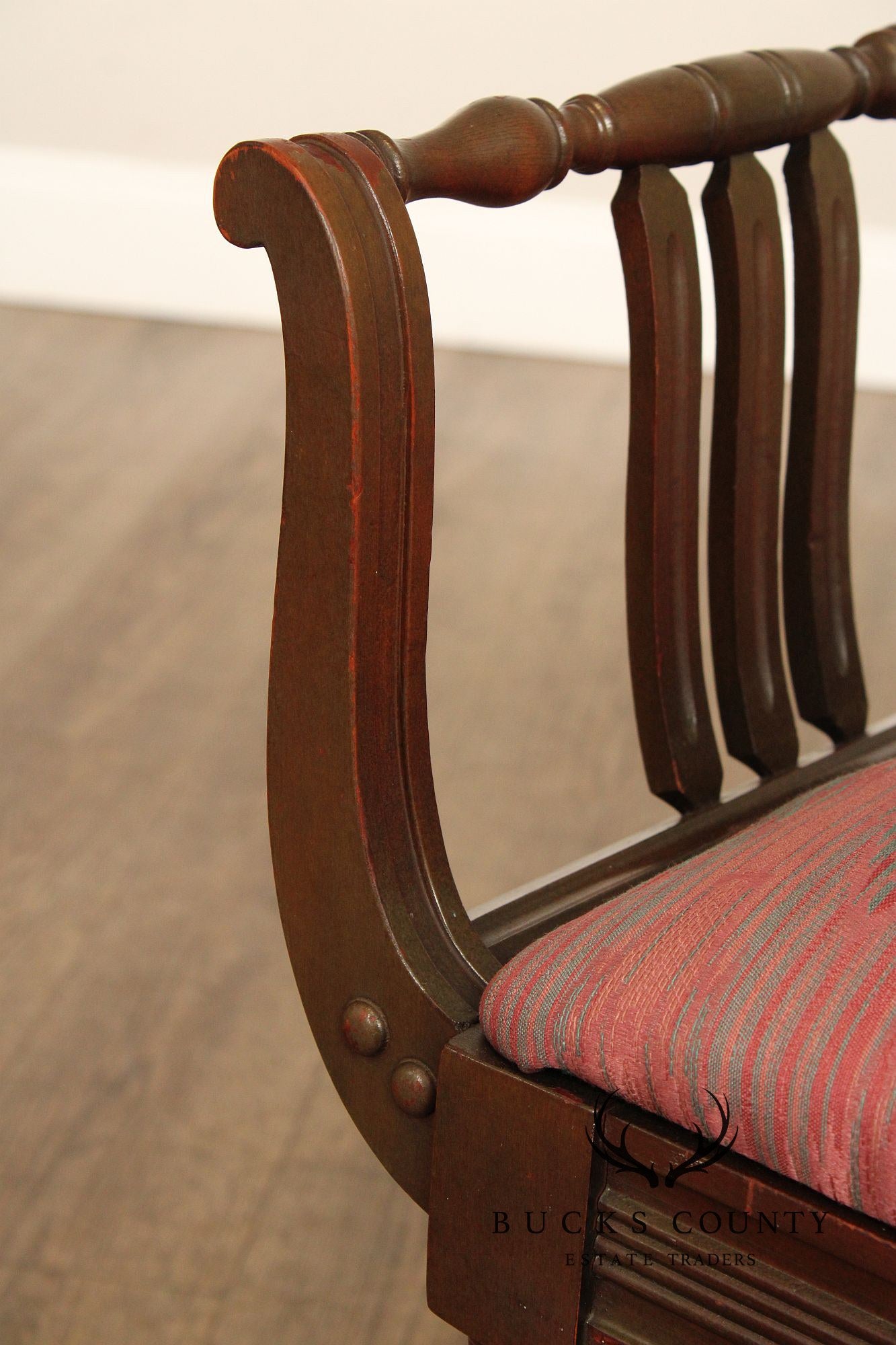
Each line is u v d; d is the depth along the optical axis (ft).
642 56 10.71
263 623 7.45
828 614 2.76
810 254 2.57
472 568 8.14
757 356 2.44
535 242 11.30
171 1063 4.50
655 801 6.13
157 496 8.79
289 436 1.80
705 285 10.60
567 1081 1.78
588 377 11.14
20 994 4.76
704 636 7.23
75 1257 3.76
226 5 10.99
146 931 5.14
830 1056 1.59
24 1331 3.51
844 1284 1.61
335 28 10.96
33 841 5.64
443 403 10.48
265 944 5.11
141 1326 3.55
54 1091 4.35
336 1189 4.05
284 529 1.84
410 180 1.80
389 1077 1.98
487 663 7.20
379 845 1.93
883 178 10.56
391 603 1.86
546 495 9.11
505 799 6.09
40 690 6.74
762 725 2.62
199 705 6.72
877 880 1.89
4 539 8.16
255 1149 4.17
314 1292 3.69
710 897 1.88
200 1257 3.78
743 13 10.44
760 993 1.68
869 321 10.87
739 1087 1.62
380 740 1.90
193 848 5.65
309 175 1.66
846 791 2.22
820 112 2.45
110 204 11.67
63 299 12.00
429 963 1.94
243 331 11.76
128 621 7.40
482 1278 1.89
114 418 9.91
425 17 10.84
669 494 2.32
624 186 2.19
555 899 2.16
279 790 1.97
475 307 11.57
